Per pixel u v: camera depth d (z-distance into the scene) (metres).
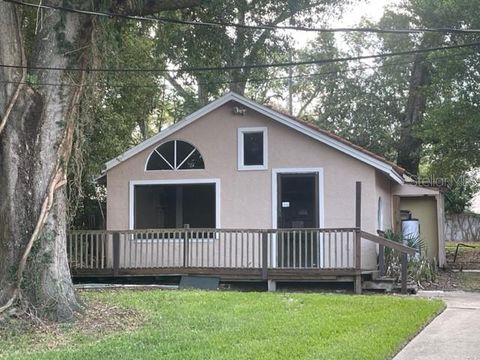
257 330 8.38
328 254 14.70
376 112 29.19
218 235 15.52
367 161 15.07
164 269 14.95
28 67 9.57
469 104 18.52
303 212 15.51
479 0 18.16
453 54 18.48
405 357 7.36
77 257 15.23
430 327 9.23
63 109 9.68
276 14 13.98
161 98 25.17
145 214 16.31
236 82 19.50
